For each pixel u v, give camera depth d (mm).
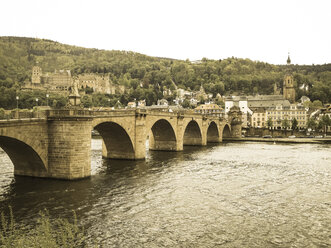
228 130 163125
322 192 46000
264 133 174625
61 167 47188
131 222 32969
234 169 64188
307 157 85125
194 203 39750
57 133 46875
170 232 30672
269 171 62625
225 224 32906
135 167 63000
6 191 42281
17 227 30375
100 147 100625
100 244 27797
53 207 36688
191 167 65188
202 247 27672
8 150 47125
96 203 38688
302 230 31578
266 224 33031
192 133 118938
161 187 47375
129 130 67875
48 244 20125
